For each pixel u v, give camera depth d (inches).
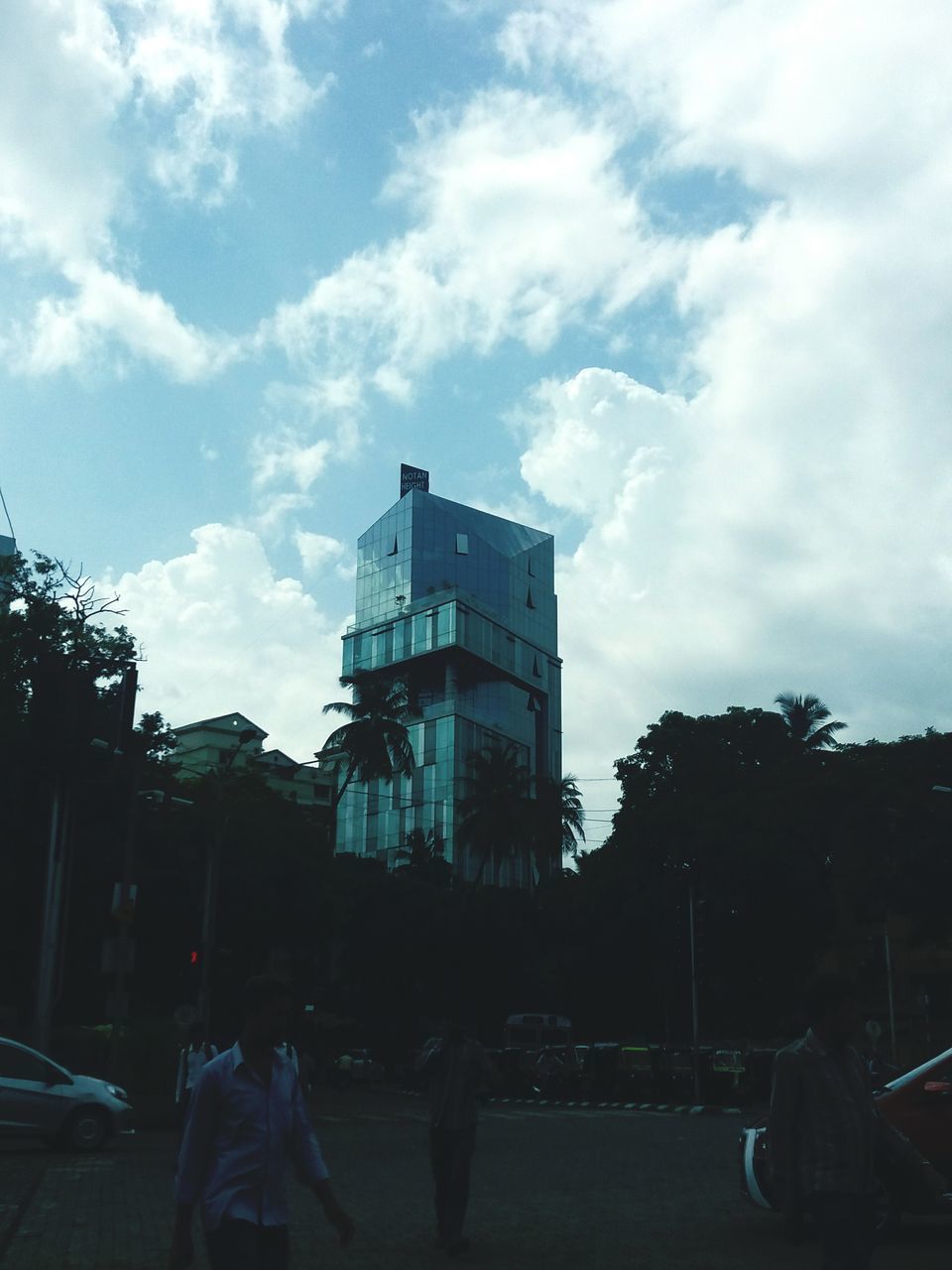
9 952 1320.1
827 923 2087.8
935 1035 2299.5
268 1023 191.0
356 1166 719.7
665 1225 462.3
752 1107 1696.6
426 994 2751.0
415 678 4874.5
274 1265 182.5
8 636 1402.6
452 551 5251.0
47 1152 796.0
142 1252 398.9
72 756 1076.5
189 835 1721.2
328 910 1913.1
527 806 2866.6
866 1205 204.5
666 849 2102.6
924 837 1946.4
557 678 5639.8
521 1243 417.1
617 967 2325.3
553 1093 1894.7
